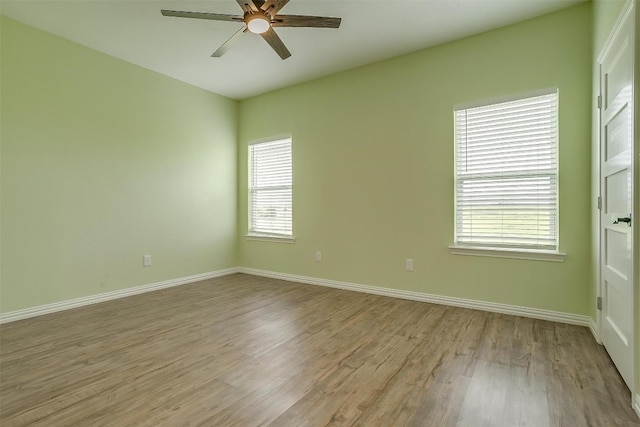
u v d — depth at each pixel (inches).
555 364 86.1
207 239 191.5
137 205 159.0
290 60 152.0
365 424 63.1
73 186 137.3
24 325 116.9
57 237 132.6
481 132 130.5
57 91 132.3
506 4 111.3
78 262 138.8
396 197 149.0
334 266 169.0
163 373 82.8
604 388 74.8
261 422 63.6
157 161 167.0
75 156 137.8
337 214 167.0
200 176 187.3
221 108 198.5
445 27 124.9
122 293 153.0
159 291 163.3
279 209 192.9
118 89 151.4
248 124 203.9
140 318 124.0
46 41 129.2
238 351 95.3
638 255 67.2
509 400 70.7
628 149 72.7
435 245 139.8
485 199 130.1
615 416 65.1
